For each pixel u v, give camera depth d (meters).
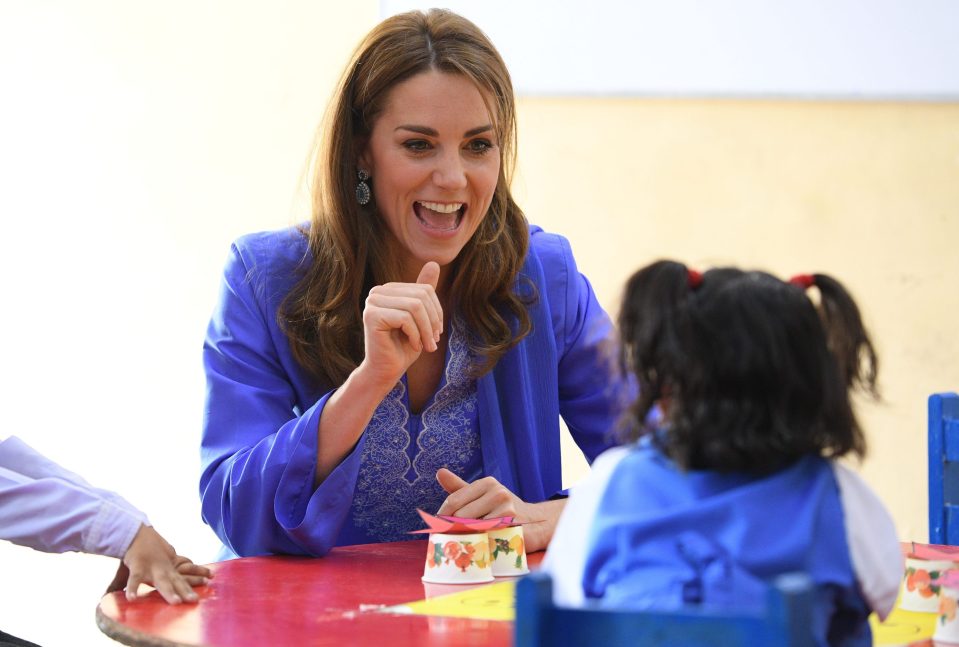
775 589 1.84
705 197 8.27
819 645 2.30
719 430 2.48
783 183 8.20
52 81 8.85
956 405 4.43
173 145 8.77
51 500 3.40
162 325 8.77
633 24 8.23
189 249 8.75
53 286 8.84
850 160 8.13
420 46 4.17
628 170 8.34
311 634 2.79
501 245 4.49
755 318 2.50
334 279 4.32
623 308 2.64
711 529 2.42
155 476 8.70
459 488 4.00
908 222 8.08
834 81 8.07
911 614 3.10
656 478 2.55
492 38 8.36
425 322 3.80
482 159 4.24
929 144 8.04
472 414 4.49
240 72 8.70
